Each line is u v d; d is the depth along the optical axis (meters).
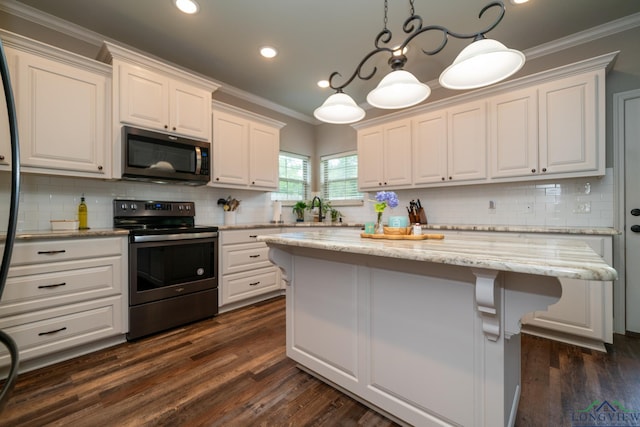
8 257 0.87
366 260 1.46
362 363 1.49
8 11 2.17
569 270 0.77
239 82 3.44
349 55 2.85
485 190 3.06
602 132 2.22
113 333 2.12
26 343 1.78
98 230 2.14
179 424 1.37
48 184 2.31
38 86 2.01
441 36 2.55
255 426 1.36
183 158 2.70
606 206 2.45
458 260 0.96
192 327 2.50
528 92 2.54
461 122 2.93
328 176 4.68
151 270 2.32
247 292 3.03
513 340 1.27
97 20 2.34
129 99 2.38
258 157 3.49
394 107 1.82
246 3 2.15
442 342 1.23
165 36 2.55
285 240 1.52
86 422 1.38
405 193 3.66
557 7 2.21
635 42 2.36
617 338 2.29
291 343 1.86
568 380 1.71
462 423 1.18
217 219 3.44
